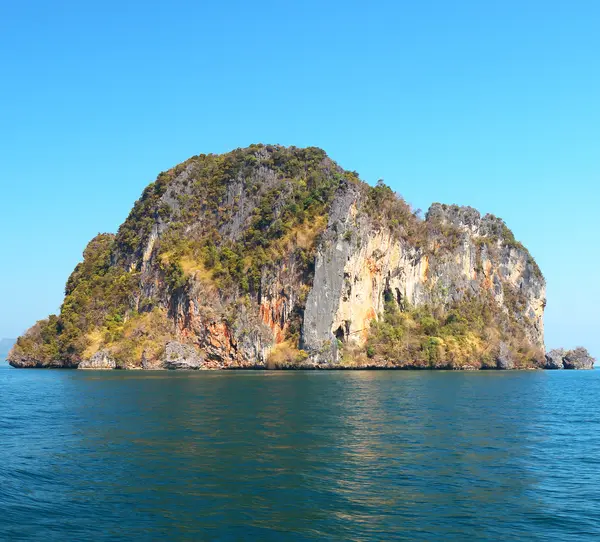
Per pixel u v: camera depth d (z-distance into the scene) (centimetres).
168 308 15750
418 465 3419
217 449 3766
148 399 6669
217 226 17575
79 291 17225
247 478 3091
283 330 15275
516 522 2511
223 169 18575
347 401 6606
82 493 2812
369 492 2883
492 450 3888
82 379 10419
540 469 3378
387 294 17225
